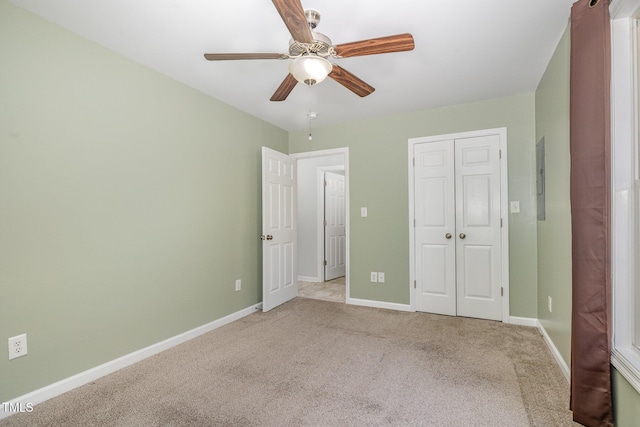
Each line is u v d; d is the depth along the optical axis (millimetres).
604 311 1463
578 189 1568
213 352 2555
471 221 3361
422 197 3580
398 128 3693
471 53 2342
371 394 1938
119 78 2314
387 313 3545
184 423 1677
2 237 1738
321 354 2500
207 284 3047
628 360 1347
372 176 3826
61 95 1982
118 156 2305
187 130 2859
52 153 1938
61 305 1978
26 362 1824
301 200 5578
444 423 1665
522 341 2717
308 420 1697
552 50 2297
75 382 2029
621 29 1466
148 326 2498
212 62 2455
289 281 4105
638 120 1443
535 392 1939
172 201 2709
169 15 1882
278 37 2125
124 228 2338
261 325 3182
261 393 1957
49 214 1924
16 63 1787
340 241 5922
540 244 2900
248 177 3619
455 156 3428
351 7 1806
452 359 2393
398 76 2721
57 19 1914
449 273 3455
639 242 1420
